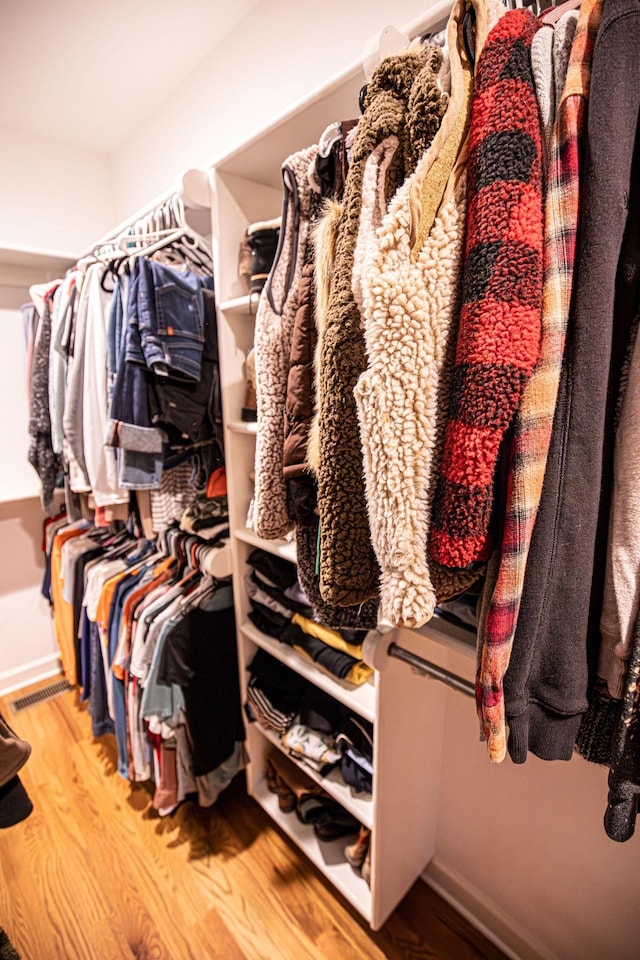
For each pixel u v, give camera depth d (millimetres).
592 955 972
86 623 1633
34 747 1728
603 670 441
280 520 837
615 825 434
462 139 410
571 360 386
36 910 1188
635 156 381
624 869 889
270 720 1260
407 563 444
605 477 415
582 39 381
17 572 2055
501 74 385
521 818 1043
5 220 1859
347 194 496
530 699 456
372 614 821
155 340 1017
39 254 1650
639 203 386
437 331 425
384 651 869
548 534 410
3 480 1992
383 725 934
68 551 1729
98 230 2117
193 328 1087
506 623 425
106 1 1242
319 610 795
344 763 1127
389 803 1021
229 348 1137
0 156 1817
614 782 429
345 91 753
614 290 378
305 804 1274
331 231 564
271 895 1225
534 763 995
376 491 456
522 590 422
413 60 461
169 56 1479
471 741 1108
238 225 1108
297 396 701
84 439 1265
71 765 1646
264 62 1310
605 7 363
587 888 954
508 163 375
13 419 1987
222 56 1428
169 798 1362
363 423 456
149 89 1640
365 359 490
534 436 390
